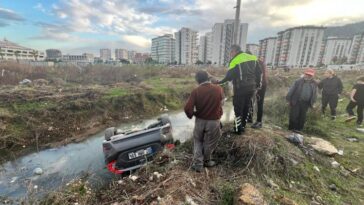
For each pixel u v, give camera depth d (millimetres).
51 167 5340
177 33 78812
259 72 4469
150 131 4555
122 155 4242
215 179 3287
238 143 4086
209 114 3348
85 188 3900
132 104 10844
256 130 4637
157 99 12062
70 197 3387
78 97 10305
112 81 20141
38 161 5734
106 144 4281
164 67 28391
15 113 7746
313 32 65188
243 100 4141
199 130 3457
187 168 3637
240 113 4215
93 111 9398
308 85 5078
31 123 7508
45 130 7500
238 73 3971
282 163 3709
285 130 5398
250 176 3438
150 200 2852
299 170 3598
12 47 78312
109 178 4531
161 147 4504
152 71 24531
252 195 2648
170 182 3164
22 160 5832
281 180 3434
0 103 8477
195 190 3008
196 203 2752
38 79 16641
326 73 7270
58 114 8414
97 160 5637
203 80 3416
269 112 7141
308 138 4863
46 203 3213
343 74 23766
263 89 4707
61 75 20156
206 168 3643
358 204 2959
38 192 3680
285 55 71000
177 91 13742
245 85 4012
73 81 19203
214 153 4141
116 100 10539
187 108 3322
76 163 5512
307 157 4023
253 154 3783
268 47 78688
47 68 20797
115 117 9734
